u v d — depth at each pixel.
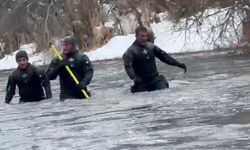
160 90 18.94
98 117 13.82
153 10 60.00
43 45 56.41
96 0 61.03
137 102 16.34
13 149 10.34
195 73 25.81
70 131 11.95
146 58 19.17
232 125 10.86
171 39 52.91
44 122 13.79
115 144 10.04
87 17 60.06
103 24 61.28
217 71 25.91
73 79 18.94
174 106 14.51
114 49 58.19
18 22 61.12
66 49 18.91
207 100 15.03
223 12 41.75
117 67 39.59
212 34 45.59
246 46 38.44
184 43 48.19
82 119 13.74
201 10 40.91
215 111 12.90
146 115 13.36
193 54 43.47
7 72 50.59
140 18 59.47
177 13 42.84
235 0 39.22
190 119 12.10
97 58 55.62
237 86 18.09
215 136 9.95
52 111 16.05
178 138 10.09
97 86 23.78
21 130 12.71
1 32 63.03
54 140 10.97
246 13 39.00
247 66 27.56
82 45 59.50
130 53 19.09
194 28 47.78
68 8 59.31
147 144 9.80
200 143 9.48
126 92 19.78
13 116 15.59
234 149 8.85
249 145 9.03
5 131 12.70
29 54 59.47
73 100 18.47
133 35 60.88
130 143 10.03
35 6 59.16
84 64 19.00
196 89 18.19
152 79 19.23
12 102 19.91
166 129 11.14
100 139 10.66
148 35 19.33
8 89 19.33
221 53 40.81
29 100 19.17
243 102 14.07
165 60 19.62
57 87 25.70
